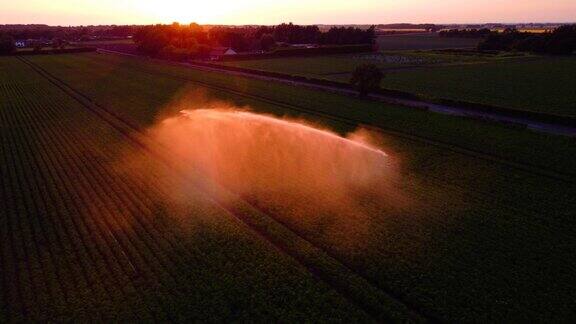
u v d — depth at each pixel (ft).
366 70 203.92
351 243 76.48
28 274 67.92
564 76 281.33
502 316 57.98
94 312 59.21
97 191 100.48
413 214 86.84
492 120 156.87
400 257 71.77
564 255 71.87
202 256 72.23
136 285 65.16
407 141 136.26
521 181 103.45
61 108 197.47
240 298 61.82
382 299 61.57
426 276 66.64
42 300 61.62
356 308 59.47
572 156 119.55
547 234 78.69
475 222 83.35
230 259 71.61
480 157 120.78
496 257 71.46
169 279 66.28
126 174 111.24
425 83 258.57
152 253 73.67
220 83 266.36
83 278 66.64
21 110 194.90
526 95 216.13
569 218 84.48
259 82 269.03
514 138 136.98
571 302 60.44
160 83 270.05
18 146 138.10
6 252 74.49
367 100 203.82
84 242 77.46
